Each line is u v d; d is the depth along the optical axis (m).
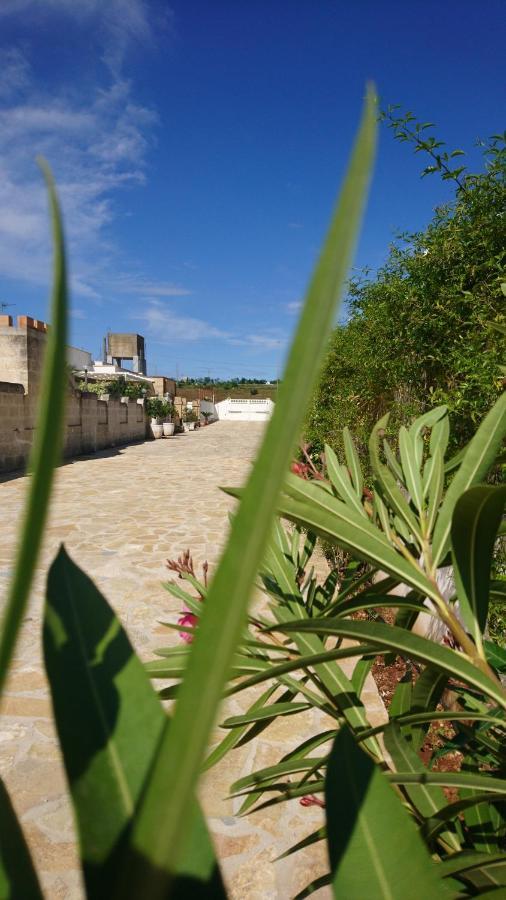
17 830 0.26
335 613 0.84
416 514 0.95
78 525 7.37
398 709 1.06
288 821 2.27
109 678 0.31
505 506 0.60
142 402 23.45
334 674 0.95
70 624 0.32
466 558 0.67
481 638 0.68
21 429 12.17
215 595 0.13
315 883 0.80
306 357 0.13
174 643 3.87
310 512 0.72
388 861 0.37
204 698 0.12
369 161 0.12
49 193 0.14
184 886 0.28
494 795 0.68
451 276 3.02
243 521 0.13
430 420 1.03
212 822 2.26
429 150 2.58
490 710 1.00
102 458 15.52
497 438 0.80
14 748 2.72
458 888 0.75
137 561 5.74
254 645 0.97
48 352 0.13
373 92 0.13
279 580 1.15
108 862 0.27
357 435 5.30
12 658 0.12
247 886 1.96
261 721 1.10
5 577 4.75
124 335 36.41
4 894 0.25
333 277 0.12
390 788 0.39
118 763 0.29
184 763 0.12
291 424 0.13
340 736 0.40
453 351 2.89
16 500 8.56
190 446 20.14
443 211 3.10
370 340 4.66
